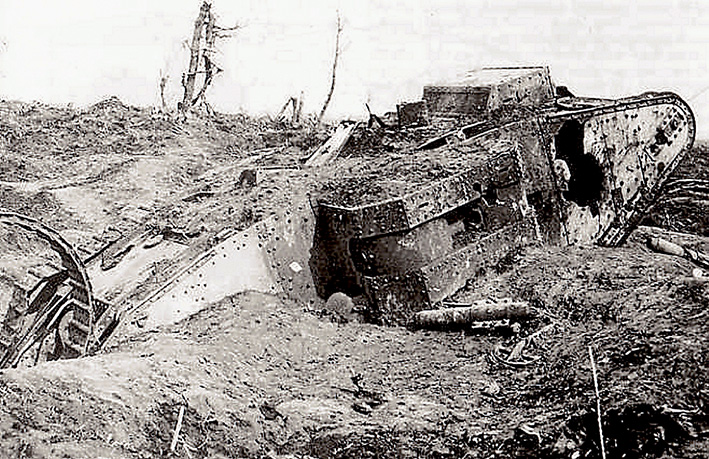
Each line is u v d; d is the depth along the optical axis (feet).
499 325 32.07
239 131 88.84
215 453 21.85
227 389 25.94
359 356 31.19
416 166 39.14
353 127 49.21
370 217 34.96
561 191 42.47
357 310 35.94
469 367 29.30
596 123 44.06
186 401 23.73
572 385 25.11
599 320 31.04
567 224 42.93
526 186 41.06
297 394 26.99
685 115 48.67
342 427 24.06
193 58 95.96
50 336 32.71
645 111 46.73
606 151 44.73
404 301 35.17
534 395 25.61
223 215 37.55
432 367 29.73
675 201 58.44
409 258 35.01
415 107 48.34
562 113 42.78
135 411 22.40
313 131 83.46
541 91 48.39
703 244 49.62
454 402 26.08
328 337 32.65
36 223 31.68
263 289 35.42
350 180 39.11
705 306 28.86
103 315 31.48
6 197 62.49
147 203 62.39
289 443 23.22
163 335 30.32
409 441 23.04
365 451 22.45
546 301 33.86
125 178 69.15
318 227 37.47
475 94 46.14
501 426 23.56
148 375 25.03
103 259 36.17
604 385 24.18
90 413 21.58
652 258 39.32
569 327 31.09
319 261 37.35
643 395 22.56
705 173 63.67
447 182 36.24
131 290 32.71
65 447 19.63
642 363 24.95
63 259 32.04
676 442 20.20
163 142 82.53
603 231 45.21
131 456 20.34
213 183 46.93
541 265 37.42
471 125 43.93
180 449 21.43
